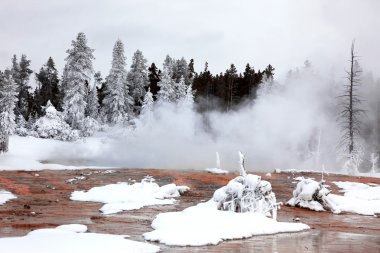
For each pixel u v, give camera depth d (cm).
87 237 1136
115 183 2675
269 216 1641
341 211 1930
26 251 949
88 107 6862
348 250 1157
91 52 6322
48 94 7575
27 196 2127
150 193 2150
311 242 1251
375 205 2003
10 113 4788
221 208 1658
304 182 2020
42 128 5772
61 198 2084
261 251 1115
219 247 1148
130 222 1510
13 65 7756
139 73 7394
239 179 1688
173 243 1156
